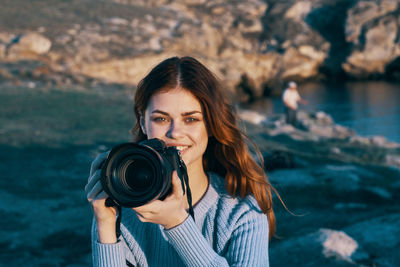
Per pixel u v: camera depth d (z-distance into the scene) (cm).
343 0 5003
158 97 159
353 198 809
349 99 3591
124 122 1481
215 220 169
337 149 1354
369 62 4709
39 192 782
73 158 995
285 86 4578
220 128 166
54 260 542
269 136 1497
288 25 4950
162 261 171
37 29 3228
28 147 1068
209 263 146
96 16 3791
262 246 165
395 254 491
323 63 4812
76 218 679
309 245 472
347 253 477
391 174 1052
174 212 142
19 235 613
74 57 2972
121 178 134
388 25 4700
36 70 2425
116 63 3061
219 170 181
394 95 3688
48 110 1567
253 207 171
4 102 1628
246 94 4009
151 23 3997
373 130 2442
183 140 160
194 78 158
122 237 175
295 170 973
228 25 4859
